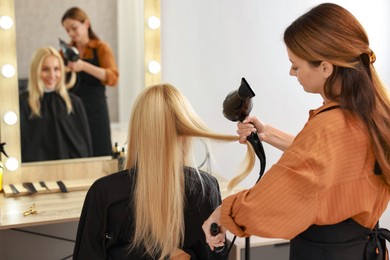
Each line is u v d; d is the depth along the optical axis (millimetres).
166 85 1409
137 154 1367
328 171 1033
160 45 2264
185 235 1457
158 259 1406
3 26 2023
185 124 1354
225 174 2512
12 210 1895
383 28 2559
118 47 2199
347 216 1113
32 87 2115
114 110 2238
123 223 1395
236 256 1946
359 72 1071
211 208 1455
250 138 1376
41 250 2445
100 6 2148
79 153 2221
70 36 2129
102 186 1366
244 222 1062
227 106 1368
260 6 2398
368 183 1102
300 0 2447
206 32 2352
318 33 1065
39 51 2100
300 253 1227
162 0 2268
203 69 2381
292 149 1068
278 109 2527
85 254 1405
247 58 2430
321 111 1112
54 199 2031
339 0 2473
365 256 1181
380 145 1071
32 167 2168
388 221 2684
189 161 1448
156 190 1343
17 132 2121
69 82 2160
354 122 1079
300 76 1135
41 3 2072
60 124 2178
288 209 1035
